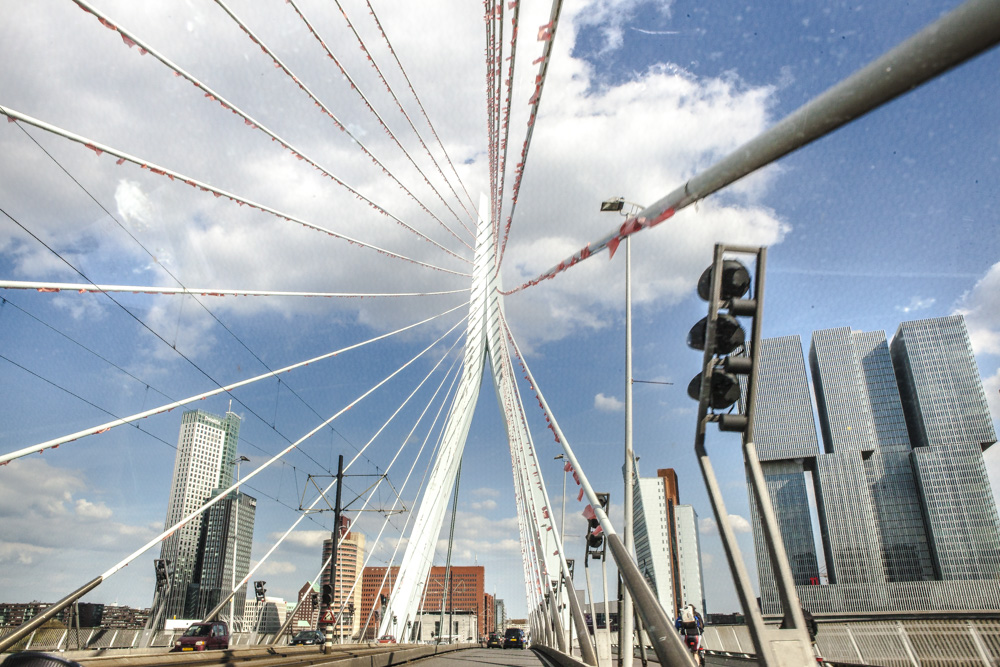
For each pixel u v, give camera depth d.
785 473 153.62
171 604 39.38
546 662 27.88
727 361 5.69
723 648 30.47
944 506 137.25
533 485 35.34
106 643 26.62
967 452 137.12
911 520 142.12
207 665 19.38
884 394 146.00
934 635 16.52
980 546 134.12
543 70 7.82
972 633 15.65
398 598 48.97
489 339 60.97
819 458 149.12
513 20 9.04
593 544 17.05
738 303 5.70
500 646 71.31
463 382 58.56
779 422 153.38
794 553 150.88
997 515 132.88
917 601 123.12
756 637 5.39
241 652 21.72
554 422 14.84
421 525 52.88
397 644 44.59
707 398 5.74
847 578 143.75
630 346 16.84
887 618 22.80
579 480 11.83
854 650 18.92
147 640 28.80
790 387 153.25
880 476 144.00
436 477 55.12
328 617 32.91
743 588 5.50
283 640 35.88
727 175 4.05
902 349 142.88
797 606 5.44
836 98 3.01
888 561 141.88
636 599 7.85
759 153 3.64
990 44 2.35
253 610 42.03
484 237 64.75
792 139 3.35
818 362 152.38
